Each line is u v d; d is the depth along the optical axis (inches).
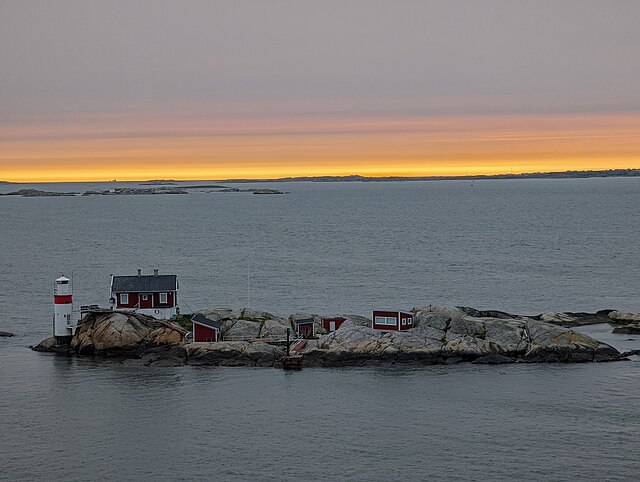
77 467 2709.2
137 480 2608.3
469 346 3907.5
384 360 3868.1
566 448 2832.2
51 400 3376.0
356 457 2778.1
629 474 2623.0
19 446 2883.9
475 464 2709.2
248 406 3292.3
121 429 3043.8
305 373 3740.2
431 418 3137.3
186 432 3011.8
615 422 3073.3
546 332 3991.1
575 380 3597.4
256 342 4001.0
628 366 3809.1
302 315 4392.2
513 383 3560.5
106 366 3880.4
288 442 2913.4
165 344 4074.8
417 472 2655.0
